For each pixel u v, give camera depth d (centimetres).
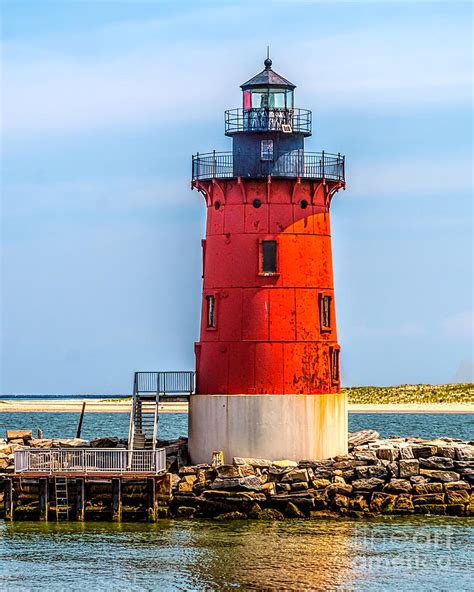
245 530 8550
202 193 9825
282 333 9362
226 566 7669
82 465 8825
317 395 9300
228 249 9500
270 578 7444
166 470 9131
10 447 10044
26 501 8875
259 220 9456
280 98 9694
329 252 9712
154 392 9656
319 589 7225
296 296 9419
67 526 8662
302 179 9506
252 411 9256
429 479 9069
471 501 9025
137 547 8119
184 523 8756
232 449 9294
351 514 8906
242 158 9531
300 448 9231
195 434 9469
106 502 8844
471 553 7944
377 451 9125
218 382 9438
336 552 7975
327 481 8988
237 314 9419
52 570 7631
